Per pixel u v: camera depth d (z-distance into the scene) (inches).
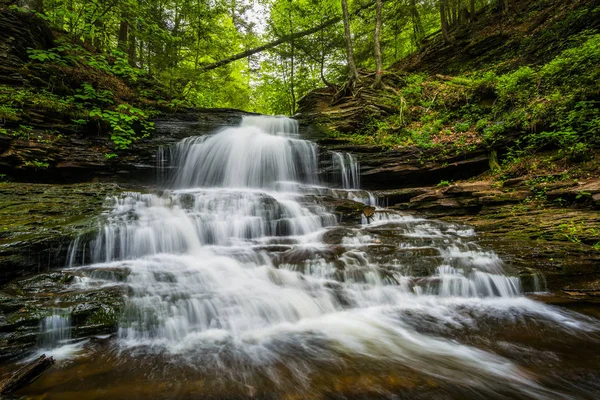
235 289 179.8
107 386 108.8
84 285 165.2
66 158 335.0
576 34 473.7
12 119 308.7
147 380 113.3
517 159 344.2
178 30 629.9
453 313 174.6
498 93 451.8
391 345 142.7
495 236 243.3
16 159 297.3
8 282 158.1
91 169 351.3
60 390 105.6
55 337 133.7
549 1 635.5
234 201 296.0
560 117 328.5
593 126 299.0
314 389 109.6
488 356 133.3
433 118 506.6
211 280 186.7
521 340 146.1
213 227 255.1
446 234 262.8
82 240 193.6
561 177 288.0
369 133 520.4
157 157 398.0
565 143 311.6
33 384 108.8
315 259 213.8
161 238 227.6
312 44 788.6
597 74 336.8
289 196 344.5
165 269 191.8
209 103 703.1
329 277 200.5
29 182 318.3
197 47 650.8
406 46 1091.9
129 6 482.3
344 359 130.8
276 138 457.1
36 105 335.3
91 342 137.0
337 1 750.5
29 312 135.3
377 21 652.1
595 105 320.5
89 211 238.8
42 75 378.3
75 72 410.3
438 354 135.2
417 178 395.5
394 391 109.0
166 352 133.8
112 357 128.3
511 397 106.0
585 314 166.9
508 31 652.7
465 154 374.6
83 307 143.2
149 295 160.2
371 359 130.8
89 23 455.2
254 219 274.2
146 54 655.1
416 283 195.6
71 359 125.6
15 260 163.3
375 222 304.2
